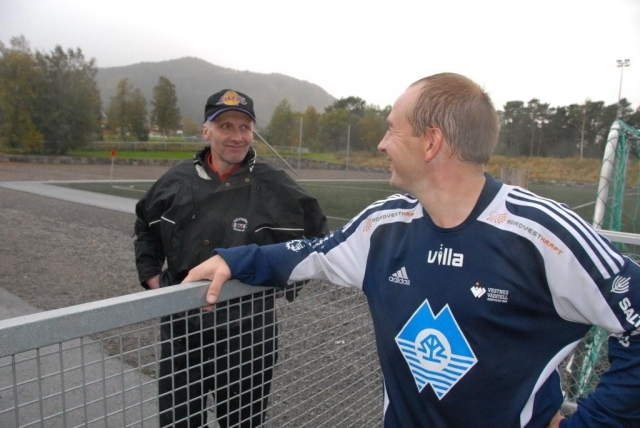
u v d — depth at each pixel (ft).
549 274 3.19
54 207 39.06
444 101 3.41
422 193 3.60
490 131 3.49
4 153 121.60
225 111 6.22
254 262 4.14
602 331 7.95
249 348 4.54
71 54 133.80
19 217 33.37
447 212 3.53
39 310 14.55
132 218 34.27
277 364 5.08
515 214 3.34
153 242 7.18
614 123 10.56
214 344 4.20
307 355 5.36
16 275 18.43
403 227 3.84
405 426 3.76
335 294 5.61
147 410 7.86
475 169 3.51
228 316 4.27
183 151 166.91
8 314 14.10
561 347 3.36
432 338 3.51
